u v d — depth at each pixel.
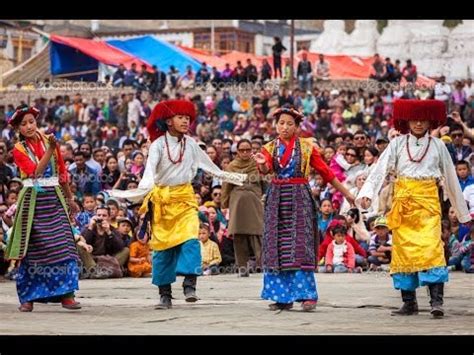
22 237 12.74
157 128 13.40
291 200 12.59
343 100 34.38
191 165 13.45
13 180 20.53
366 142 21.56
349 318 11.74
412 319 11.69
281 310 12.62
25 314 12.43
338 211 21.06
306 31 65.12
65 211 12.97
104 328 10.79
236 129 33.47
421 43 51.66
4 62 47.53
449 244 20.78
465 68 50.25
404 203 12.05
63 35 55.62
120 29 63.00
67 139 31.23
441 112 12.07
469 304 13.53
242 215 19.91
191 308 13.10
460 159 21.11
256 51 65.25
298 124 12.78
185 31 64.81
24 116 12.83
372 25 55.28
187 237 13.25
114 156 24.20
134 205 20.53
